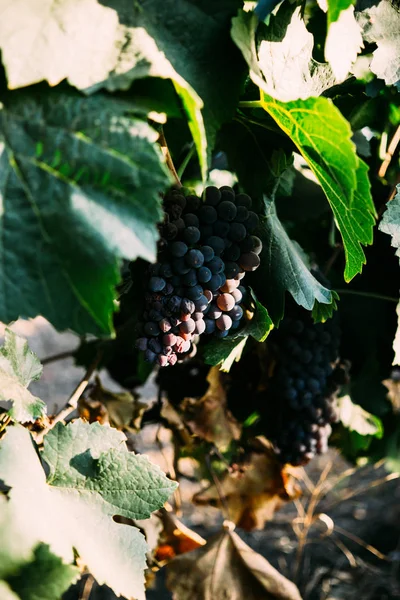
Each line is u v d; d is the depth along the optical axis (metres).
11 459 0.70
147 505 0.76
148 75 0.65
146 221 0.62
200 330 0.73
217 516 1.54
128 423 0.95
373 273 0.96
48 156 0.62
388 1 0.81
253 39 0.70
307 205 0.98
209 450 1.00
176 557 0.95
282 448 0.93
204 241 0.73
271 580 0.95
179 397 0.97
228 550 0.96
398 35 0.82
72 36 0.64
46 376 1.73
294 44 0.75
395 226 0.79
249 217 0.75
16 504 0.68
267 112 0.76
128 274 0.78
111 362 1.01
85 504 0.74
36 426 0.79
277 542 1.52
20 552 0.67
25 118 0.63
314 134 0.70
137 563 0.74
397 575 1.44
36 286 0.62
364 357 0.99
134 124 0.63
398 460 1.07
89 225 0.61
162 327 0.71
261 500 1.04
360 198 0.70
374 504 1.64
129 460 0.76
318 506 1.61
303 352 0.89
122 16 0.66
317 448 0.92
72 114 0.63
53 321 0.62
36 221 0.62
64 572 0.68
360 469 1.64
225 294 0.74
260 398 0.94
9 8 0.63
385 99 0.89
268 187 0.82
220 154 1.00
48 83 0.64
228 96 0.70
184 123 0.80
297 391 0.89
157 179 0.62
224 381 0.94
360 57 0.84
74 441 0.75
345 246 0.75
